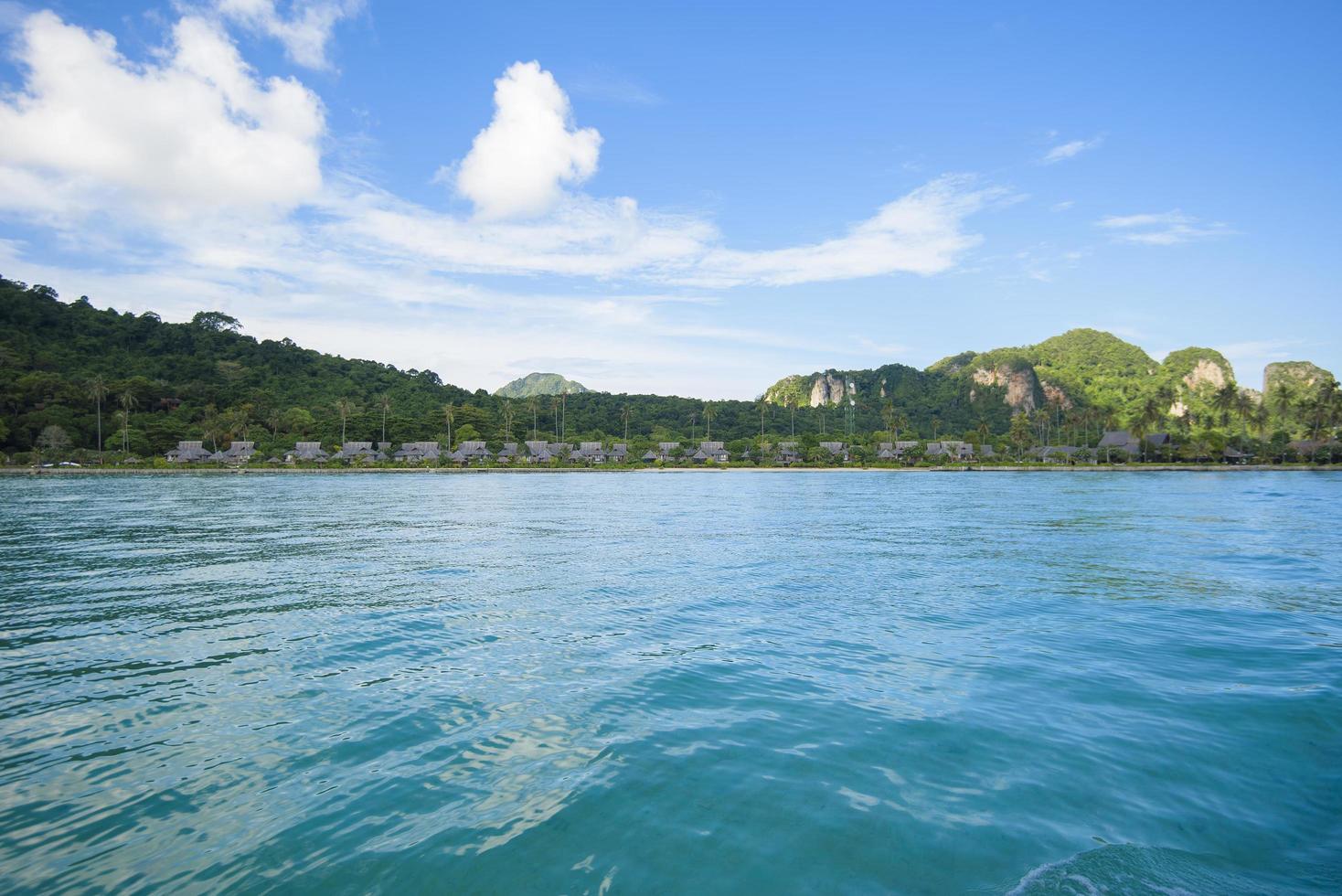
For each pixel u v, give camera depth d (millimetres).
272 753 8094
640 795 7020
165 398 160750
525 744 8281
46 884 5602
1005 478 105875
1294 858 5961
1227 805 6824
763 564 22250
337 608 15859
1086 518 38562
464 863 5895
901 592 17594
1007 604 16031
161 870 5809
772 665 11367
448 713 9305
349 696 10000
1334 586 18203
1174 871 5750
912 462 159000
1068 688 10148
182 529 33469
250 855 6039
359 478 111438
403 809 6797
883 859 5926
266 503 53156
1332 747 8086
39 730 8812
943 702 9594
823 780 7316
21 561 23250
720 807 6773
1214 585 18406
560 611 15484
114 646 12703
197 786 7293
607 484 93625
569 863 5898
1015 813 6652
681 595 17203
